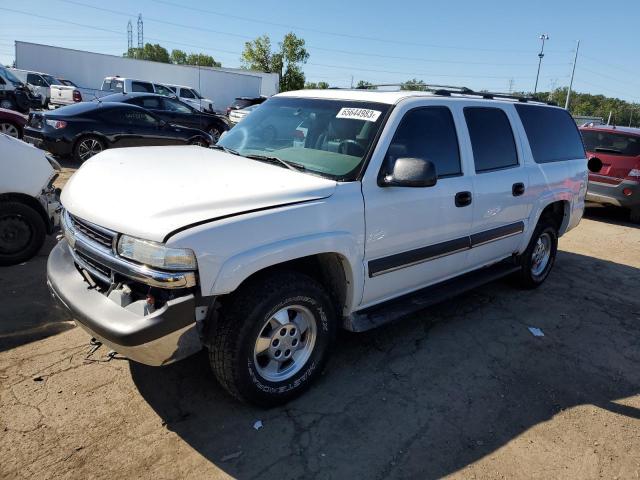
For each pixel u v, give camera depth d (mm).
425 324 4422
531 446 2932
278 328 2949
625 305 5270
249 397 2891
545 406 3340
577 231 8602
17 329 3705
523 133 4809
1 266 4855
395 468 2666
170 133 11570
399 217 3432
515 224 4707
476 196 4074
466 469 2701
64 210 3227
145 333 2459
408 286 3787
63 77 28562
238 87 33719
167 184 2855
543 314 4848
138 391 3109
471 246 4184
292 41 51250
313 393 3260
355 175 3248
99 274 2777
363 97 3777
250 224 2656
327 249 2984
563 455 2881
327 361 3305
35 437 2664
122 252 2578
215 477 2514
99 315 2592
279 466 2615
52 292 3002
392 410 3146
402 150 3500
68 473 2451
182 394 3117
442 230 3834
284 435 2842
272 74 39875
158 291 2564
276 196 2865
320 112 3812
